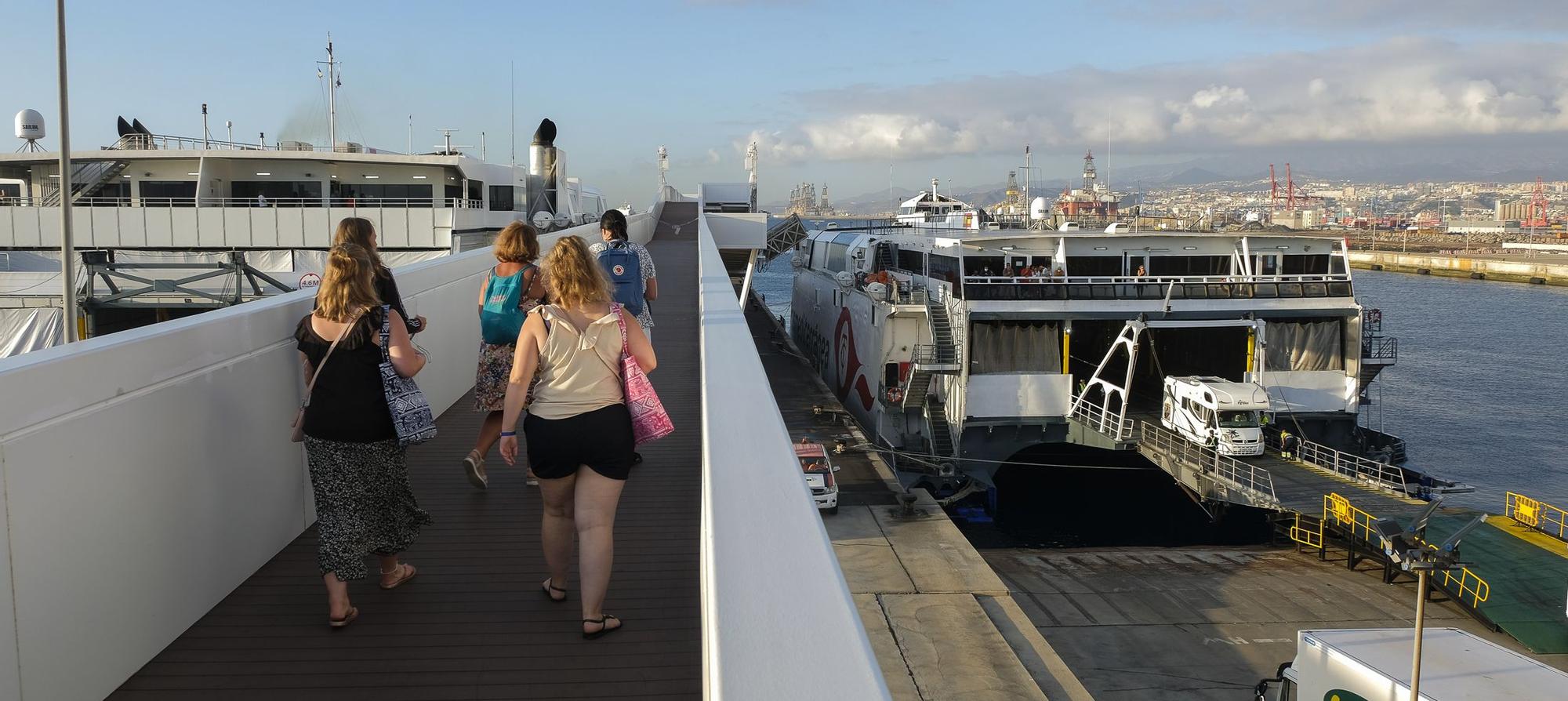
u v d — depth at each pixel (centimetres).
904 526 2302
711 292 780
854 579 1995
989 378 2838
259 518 517
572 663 414
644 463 734
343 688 390
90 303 2183
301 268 2952
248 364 505
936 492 2822
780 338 5178
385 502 463
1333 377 2945
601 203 6319
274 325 538
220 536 473
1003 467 3312
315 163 3266
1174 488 2958
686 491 664
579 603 480
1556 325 8650
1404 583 2175
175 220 2912
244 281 2455
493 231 3338
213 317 479
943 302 3003
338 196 3294
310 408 443
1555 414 4994
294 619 456
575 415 423
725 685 150
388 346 446
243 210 2923
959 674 1609
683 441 800
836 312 4197
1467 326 8569
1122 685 1706
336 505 446
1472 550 2178
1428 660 1162
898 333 3114
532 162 3572
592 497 429
